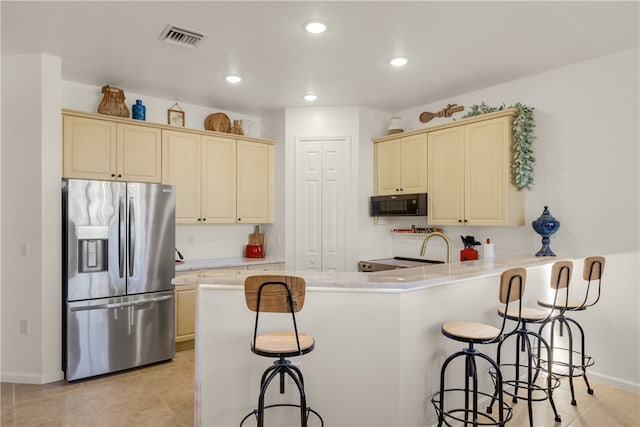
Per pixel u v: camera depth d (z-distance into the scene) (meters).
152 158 4.04
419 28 2.79
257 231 5.10
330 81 3.85
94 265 3.37
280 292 1.89
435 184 4.17
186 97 4.35
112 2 2.46
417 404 2.32
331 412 2.28
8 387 3.16
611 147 3.24
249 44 3.04
